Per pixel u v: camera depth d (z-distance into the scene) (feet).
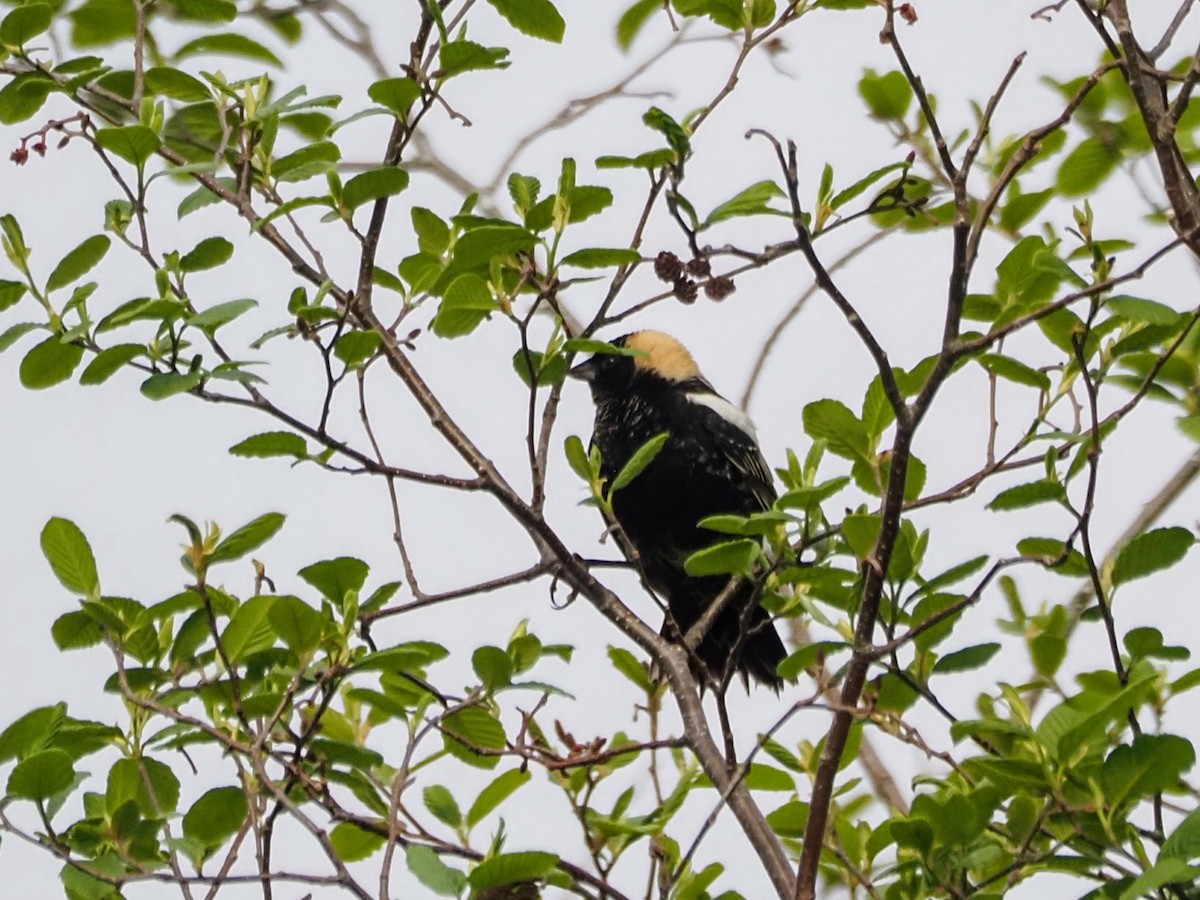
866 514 25.59
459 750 28.09
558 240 27.04
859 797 32.73
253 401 27.20
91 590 27.25
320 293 26.91
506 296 26.81
